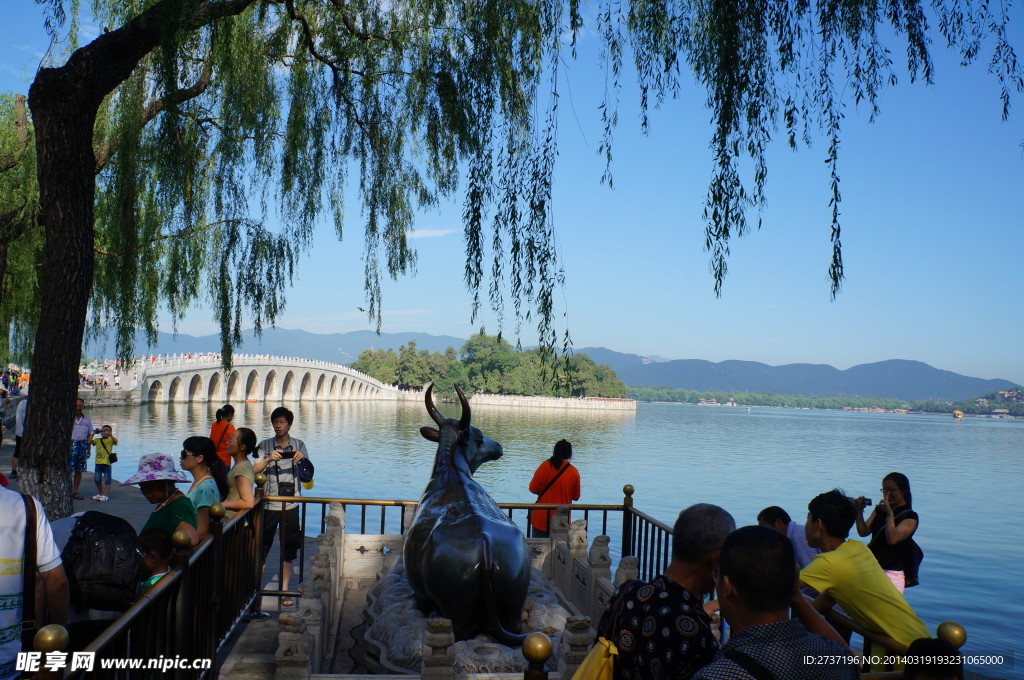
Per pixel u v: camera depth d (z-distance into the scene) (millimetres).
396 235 10906
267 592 6781
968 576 20188
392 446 53312
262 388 96312
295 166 10789
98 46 8359
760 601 2461
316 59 10812
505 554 5836
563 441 9633
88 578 3873
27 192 12859
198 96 10773
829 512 4383
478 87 8648
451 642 4688
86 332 12305
